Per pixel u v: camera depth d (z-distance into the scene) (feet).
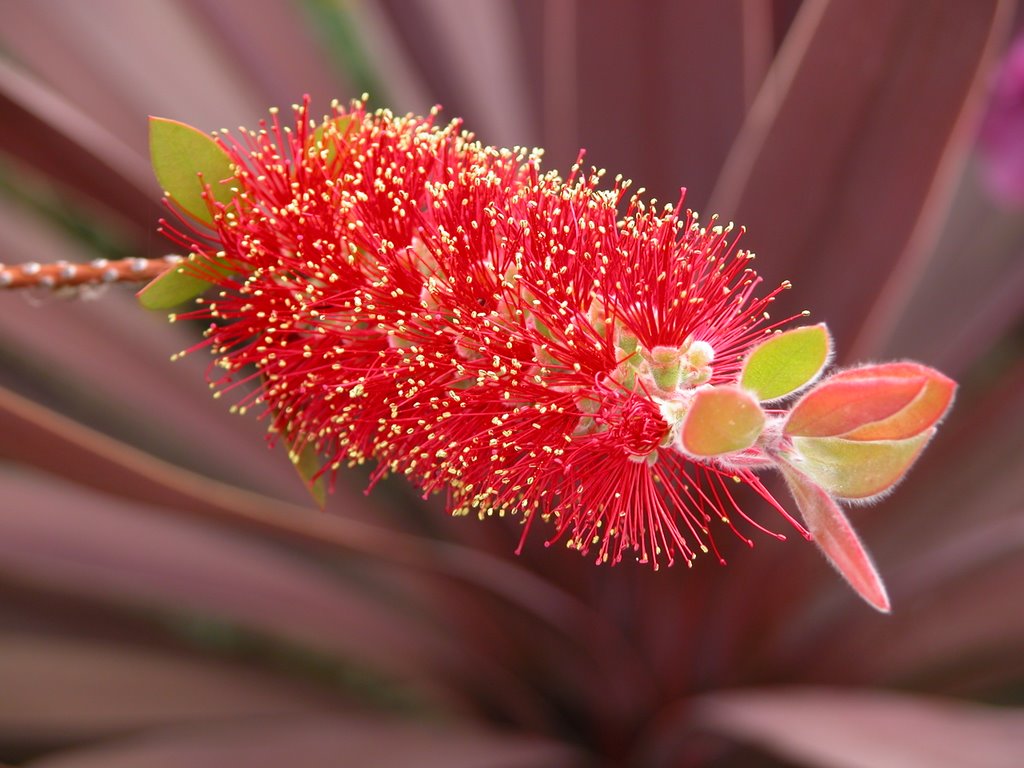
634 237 1.06
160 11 1.83
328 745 1.60
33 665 1.80
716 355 1.08
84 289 1.15
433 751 1.59
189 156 1.10
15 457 1.31
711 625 1.74
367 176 1.09
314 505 1.87
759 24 1.49
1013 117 1.79
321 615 1.82
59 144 1.38
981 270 2.09
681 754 1.72
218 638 2.30
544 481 1.08
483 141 1.91
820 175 1.39
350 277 1.09
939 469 1.94
